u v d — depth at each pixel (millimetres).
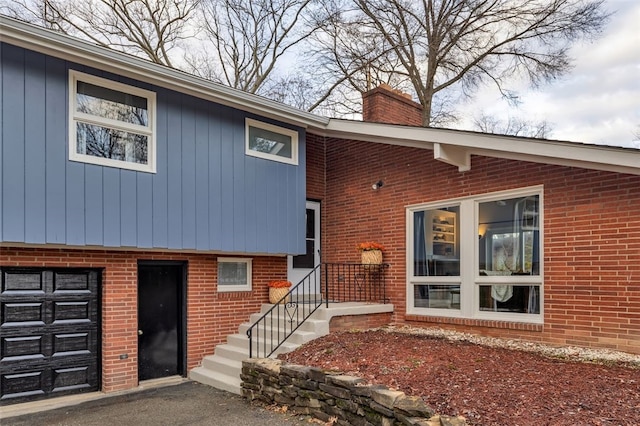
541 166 6504
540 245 6492
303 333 6977
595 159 5523
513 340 6609
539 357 5691
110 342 6801
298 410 5379
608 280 5781
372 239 8828
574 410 3830
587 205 6020
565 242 6207
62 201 5758
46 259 6340
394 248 8398
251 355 6652
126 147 6461
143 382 7238
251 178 7820
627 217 5660
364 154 9125
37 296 6375
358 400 4586
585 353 5691
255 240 7789
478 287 7199
